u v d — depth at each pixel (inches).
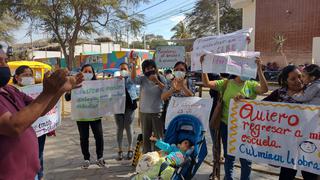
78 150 298.2
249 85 196.1
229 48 193.3
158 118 238.8
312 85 169.8
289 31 1218.6
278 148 171.9
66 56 993.5
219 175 210.4
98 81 247.1
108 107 251.8
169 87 234.1
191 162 184.1
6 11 923.4
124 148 298.8
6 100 89.9
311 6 1150.3
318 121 161.5
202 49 209.8
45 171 243.4
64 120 444.8
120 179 226.4
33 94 208.4
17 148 85.4
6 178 83.4
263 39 1301.7
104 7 940.0
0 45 104.5
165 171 167.8
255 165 250.4
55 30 959.0
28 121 74.6
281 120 170.4
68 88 81.6
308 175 170.6
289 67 172.6
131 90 260.1
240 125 181.6
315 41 1071.6
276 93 180.4
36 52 1736.0
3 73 89.2
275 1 1252.5
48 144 319.3
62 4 903.7
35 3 863.7
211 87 199.0
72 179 227.3
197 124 189.8
